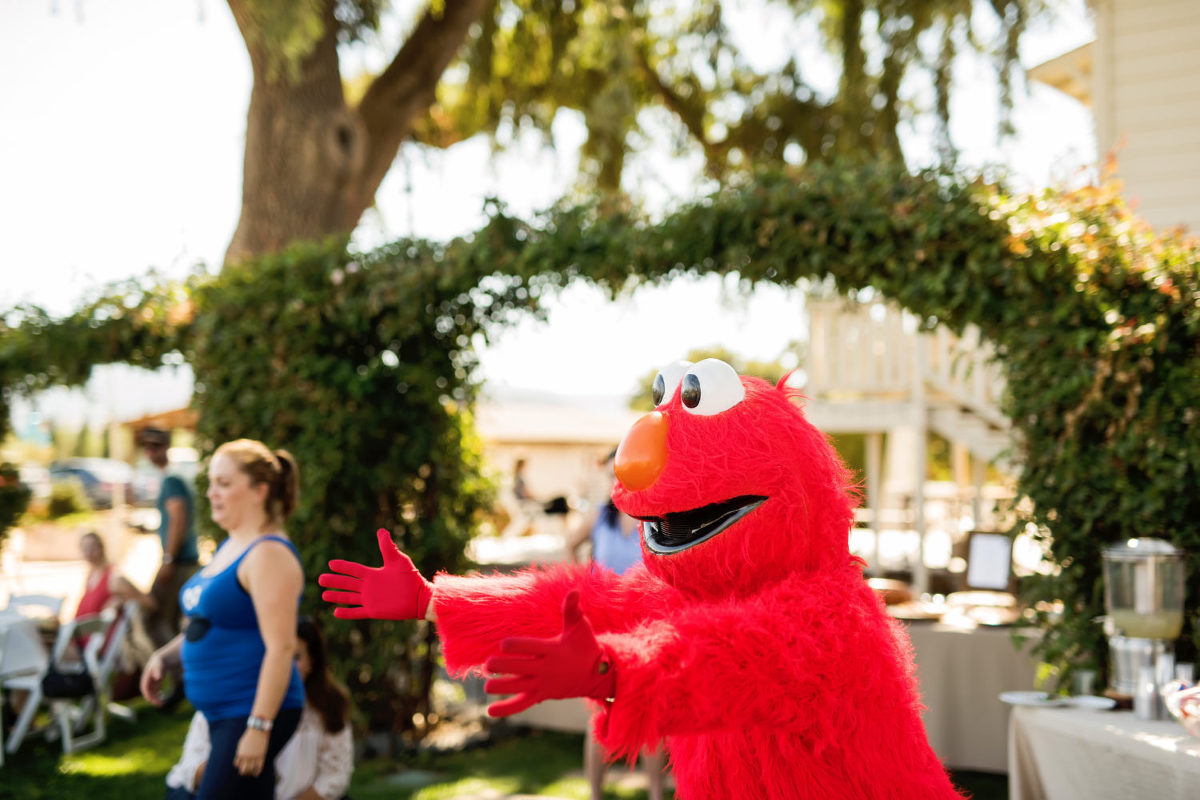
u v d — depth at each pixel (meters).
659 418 1.78
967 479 12.12
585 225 4.69
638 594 1.92
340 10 8.37
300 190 7.93
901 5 9.31
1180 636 3.59
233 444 2.99
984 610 5.55
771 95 11.68
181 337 5.71
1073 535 3.78
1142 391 3.67
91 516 23.11
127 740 6.16
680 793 1.86
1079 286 3.75
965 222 3.87
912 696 1.79
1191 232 6.50
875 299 4.49
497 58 10.82
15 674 5.82
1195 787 2.42
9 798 4.95
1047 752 2.97
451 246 4.96
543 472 29.12
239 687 2.76
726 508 1.75
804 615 1.58
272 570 2.75
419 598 1.86
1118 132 6.72
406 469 5.41
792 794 1.63
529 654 1.28
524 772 5.27
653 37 11.70
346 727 3.43
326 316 5.18
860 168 4.24
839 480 1.84
